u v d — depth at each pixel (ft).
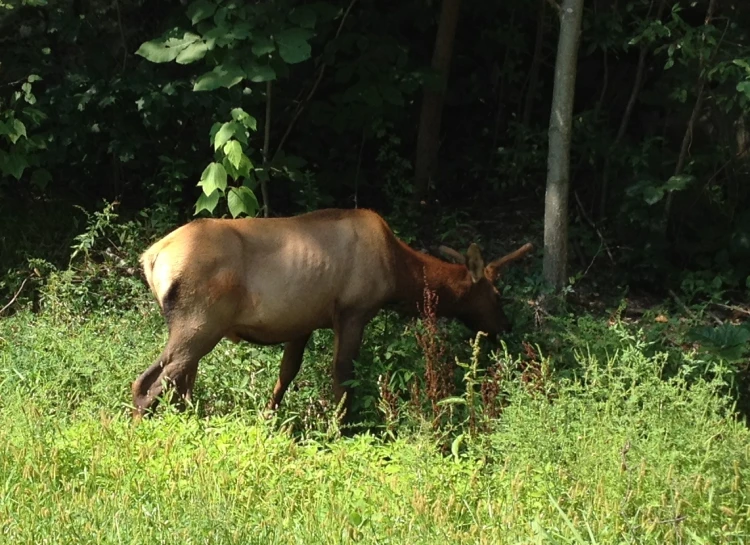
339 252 21.86
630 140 32.27
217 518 14.60
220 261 20.81
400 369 22.25
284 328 21.71
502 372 20.35
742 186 30.96
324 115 31.60
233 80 25.55
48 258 29.50
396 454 17.76
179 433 17.70
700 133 31.76
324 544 14.53
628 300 29.94
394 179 33.73
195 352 20.85
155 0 32.45
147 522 14.79
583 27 31.01
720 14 31.42
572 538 14.56
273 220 21.72
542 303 26.40
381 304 22.52
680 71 30.25
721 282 29.37
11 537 14.10
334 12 28.30
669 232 31.01
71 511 14.69
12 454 16.57
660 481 15.65
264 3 26.53
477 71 35.73
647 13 31.17
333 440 20.02
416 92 34.73
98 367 22.16
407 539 14.46
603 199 31.89
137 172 32.89
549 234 26.94
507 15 34.94
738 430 17.01
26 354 22.77
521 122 35.35
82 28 31.86
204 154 31.94
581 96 35.06
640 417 17.31
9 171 28.53
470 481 16.58
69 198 32.27
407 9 33.86
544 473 16.21
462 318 24.14
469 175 35.42
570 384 21.24
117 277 28.12
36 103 30.37
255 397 22.63
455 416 21.22
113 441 17.30
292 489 16.20
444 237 31.22
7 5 28.73
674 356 24.20
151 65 30.60
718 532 14.87
